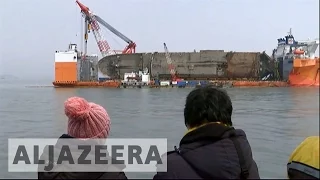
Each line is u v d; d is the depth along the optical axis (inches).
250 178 82.7
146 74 2303.2
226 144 82.4
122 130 443.8
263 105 824.9
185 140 87.3
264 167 314.0
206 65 2610.7
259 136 457.4
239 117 629.9
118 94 1384.1
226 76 2411.4
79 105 84.0
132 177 130.7
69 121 86.7
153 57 2605.8
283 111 671.8
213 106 88.1
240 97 1000.2
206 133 83.9
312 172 88.0
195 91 92.7
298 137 419.8
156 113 717.3
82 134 84.6
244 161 82.5
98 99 799.1
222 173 80.1
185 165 82.5
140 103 956.6
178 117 643.5
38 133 277.7
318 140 91.1
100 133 86.2
